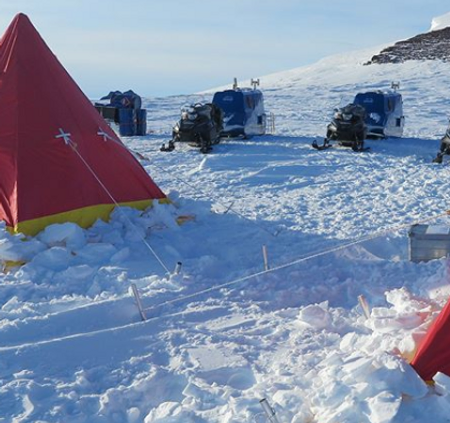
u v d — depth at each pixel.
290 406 4.99
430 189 15.00
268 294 8.00
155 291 7.93
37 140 10.46
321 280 8.38
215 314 7.37
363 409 4.72
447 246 8.80
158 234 10.43
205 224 11.38
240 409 5.04
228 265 9.21
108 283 8.35
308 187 15.68
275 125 29.78
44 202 10.14
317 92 46.72
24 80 10.76
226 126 24.70
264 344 6.52
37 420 5.15
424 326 6.13
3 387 5.62
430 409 4.84
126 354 6.39
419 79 51.88
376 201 13.85
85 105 11.29
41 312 7.43
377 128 25.33
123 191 11.05
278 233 10.95
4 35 11.20
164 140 24.44
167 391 5.68
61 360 6.24
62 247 9.35
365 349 5.80
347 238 10.54
